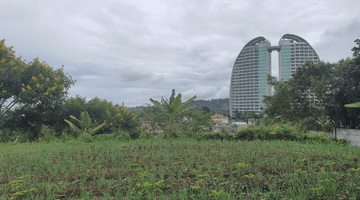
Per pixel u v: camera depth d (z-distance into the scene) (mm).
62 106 18641
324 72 21625
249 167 5168
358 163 5473
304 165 5309
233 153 7125
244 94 168500
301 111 18938
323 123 16953
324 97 17234
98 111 20375
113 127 19859
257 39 170625
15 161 6062
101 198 3500
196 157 6551
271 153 7129
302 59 155000
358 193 3572
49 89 16609
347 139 13016
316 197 3482
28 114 17453
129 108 23641
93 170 5066
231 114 172500
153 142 10281
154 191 3762
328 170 4852
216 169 5090
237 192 3861
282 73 156375
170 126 14258
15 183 3695
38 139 14773
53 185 3928
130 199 3377
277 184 4105
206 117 31734
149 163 5719
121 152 7328
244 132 11867
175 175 4672
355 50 14383
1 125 14688
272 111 20328
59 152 7410
